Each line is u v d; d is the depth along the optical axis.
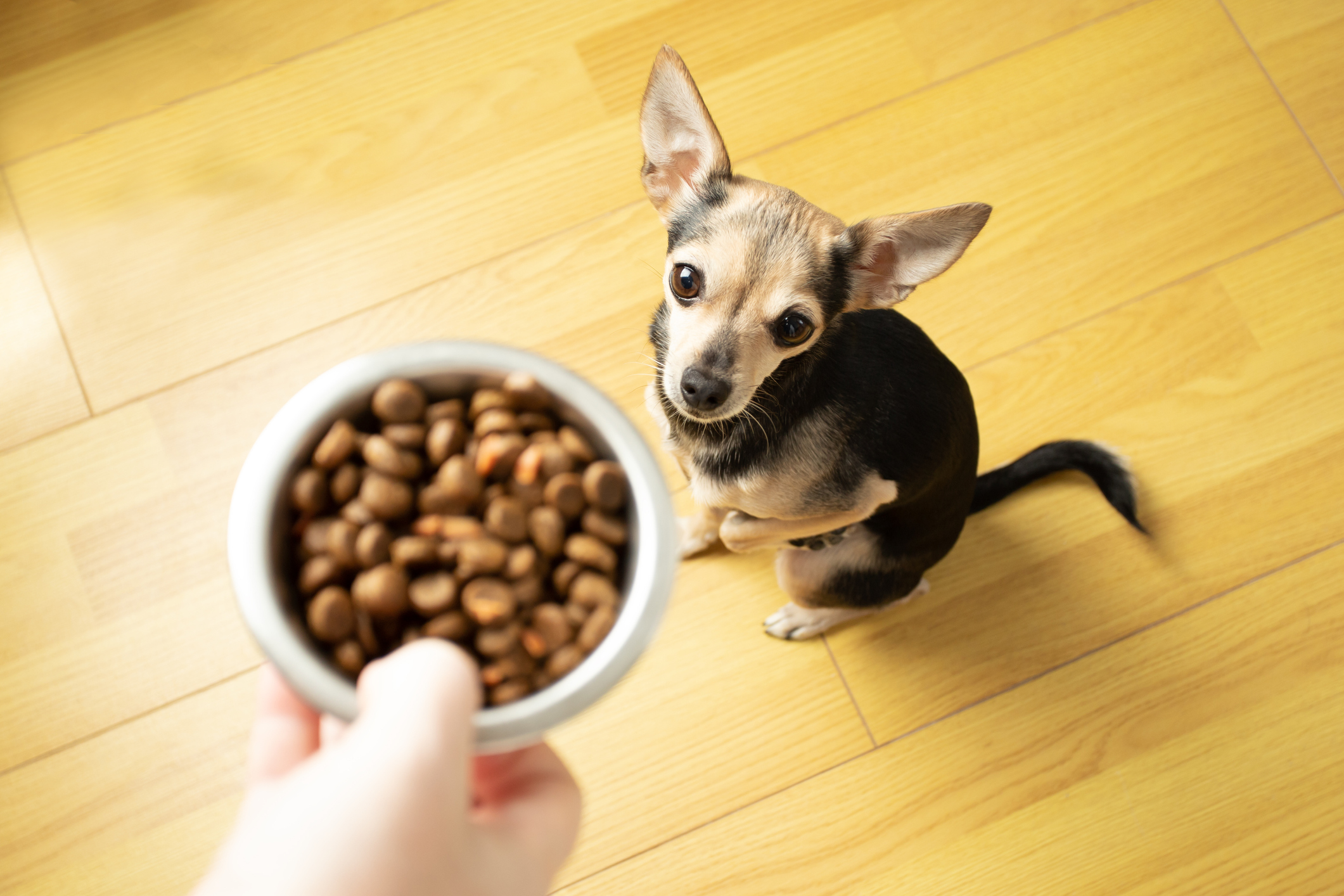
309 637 0.40
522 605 0.41
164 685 0.74
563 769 0.47
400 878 0.37
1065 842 0.74
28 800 0.72
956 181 0.82
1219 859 0.74
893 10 0.84
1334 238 0.82
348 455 0.42
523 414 0.42
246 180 0.80
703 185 0.60
